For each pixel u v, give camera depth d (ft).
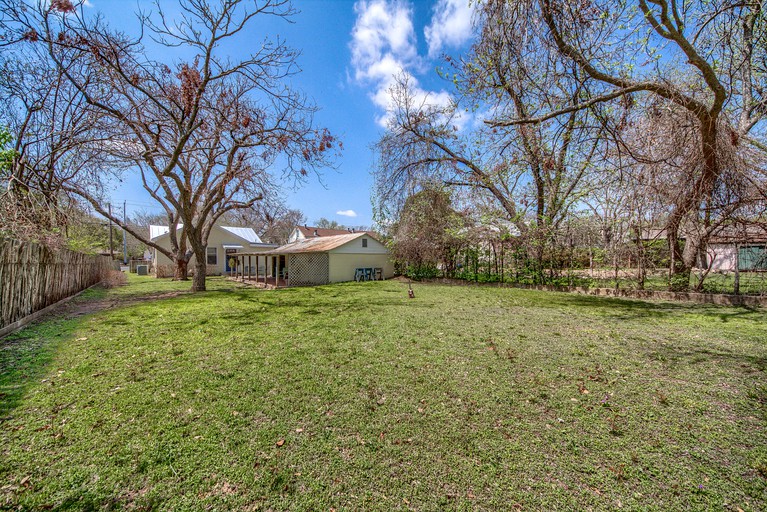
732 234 23.44
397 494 5.88
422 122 42.22
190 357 13.20
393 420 8.33
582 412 8.72
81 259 33.45
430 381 10.77
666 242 28.71
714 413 8.58
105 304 27.61
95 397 9.50
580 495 5.83
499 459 6.83
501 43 15.71
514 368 11.92
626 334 16.60
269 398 9.53
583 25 13.47
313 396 9.68
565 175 32.81
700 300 26.25
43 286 21.44
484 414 8.64
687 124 18.31
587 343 15.06
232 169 34.58
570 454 6.99
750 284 24.49
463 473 6.42
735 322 18.80
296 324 19.38
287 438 7.55
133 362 12.55
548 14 13.56
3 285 16.28
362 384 10.55
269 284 48.21
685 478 6.23
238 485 6.08
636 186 21.42
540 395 9.73
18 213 21.49
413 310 24.18
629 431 7.83
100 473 6.34
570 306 25.59
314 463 6.70
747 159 20.12
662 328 17.75
